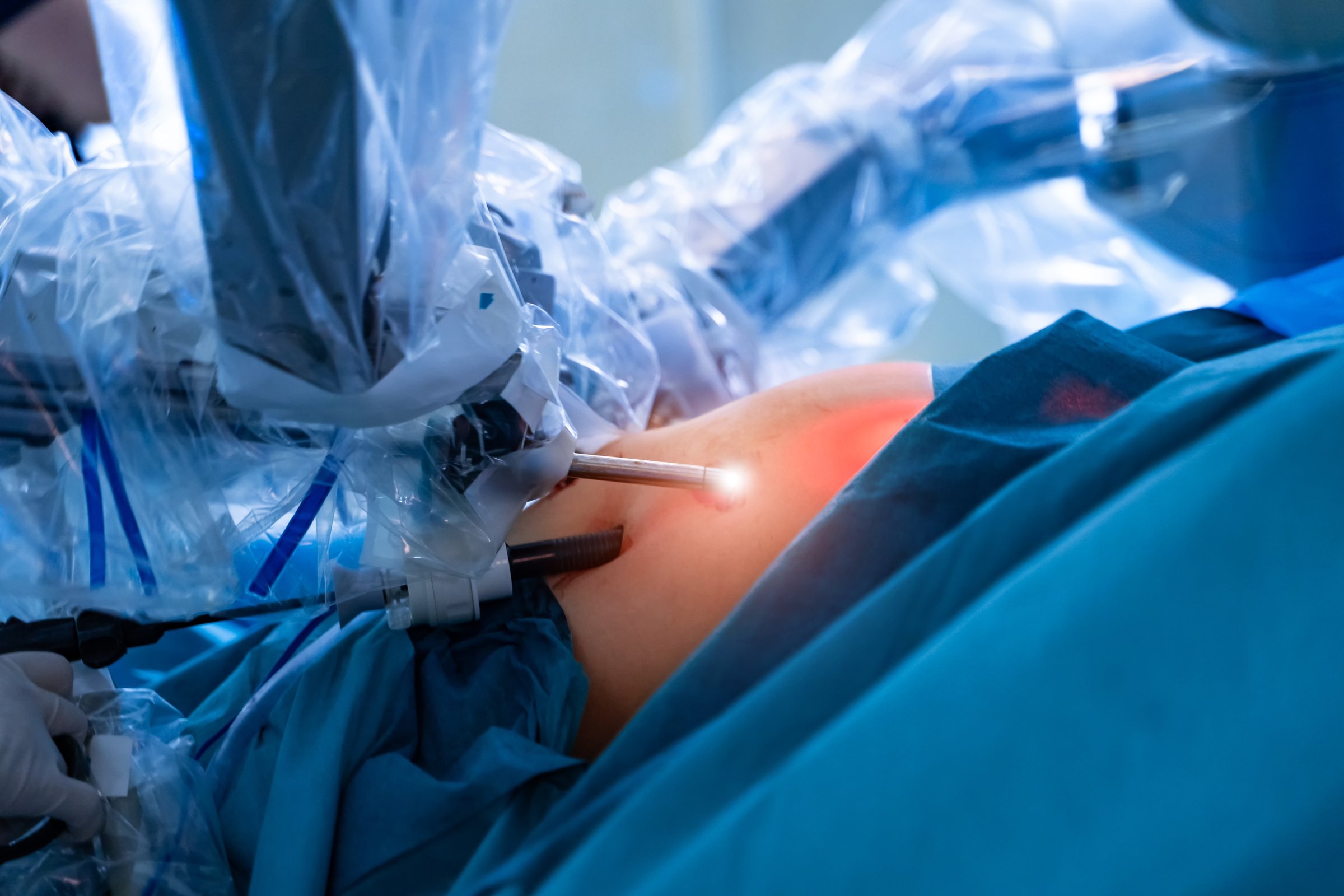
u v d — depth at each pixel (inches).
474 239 21.8
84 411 21.2
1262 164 43.8
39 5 25.9
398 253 17.7
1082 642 16.4
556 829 19.8
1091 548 17.7
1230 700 15.4
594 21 71.5
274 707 25.4
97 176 21.9
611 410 29.8
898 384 28.3
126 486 21.2
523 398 21.1
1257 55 43.1
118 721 24.5
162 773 23.9
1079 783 15.4
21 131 25.0
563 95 73.2
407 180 17.6
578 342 28.6
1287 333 29.7
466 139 18.3
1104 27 52.0
